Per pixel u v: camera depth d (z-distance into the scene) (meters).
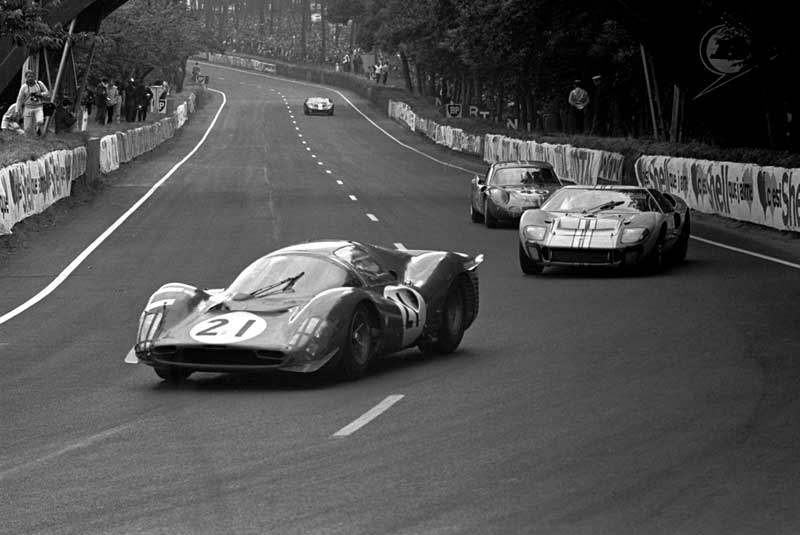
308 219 53.66
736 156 51.50
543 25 93.44
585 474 13.73
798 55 61.31
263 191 71.38
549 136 89.25
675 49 71.94
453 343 23.16
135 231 49.03
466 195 69.94
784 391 18.56
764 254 39.66
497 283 34.03
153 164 95.06
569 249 34.59
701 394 18.52
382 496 12.91
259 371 19.39
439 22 116.75
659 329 25.42
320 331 19.42
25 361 23.08
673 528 11.62
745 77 69.69
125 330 26.89
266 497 12.97
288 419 17.22
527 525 11.77
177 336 19.72
